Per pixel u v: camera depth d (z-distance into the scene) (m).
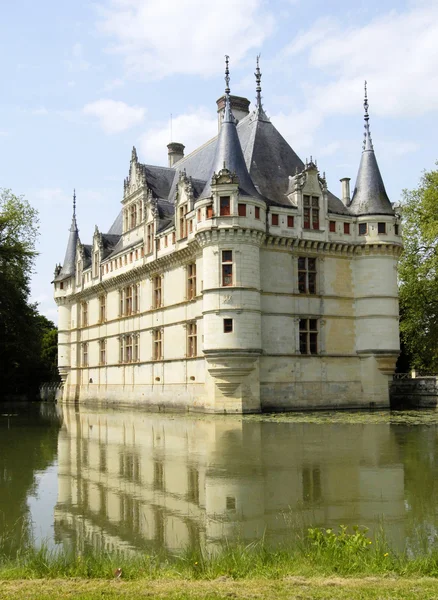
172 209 56.88
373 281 49.28
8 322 61.34
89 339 71.62
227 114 46.97
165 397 53.22
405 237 58.53
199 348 47.38
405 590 9.11
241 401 43.53
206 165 56.91
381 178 51.38
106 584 9.72
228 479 19.05
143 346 57.75
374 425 33.91
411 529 13.56
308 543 12.45
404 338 61.19
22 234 65.19
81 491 18.09
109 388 65.44
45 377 92.00
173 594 9.03
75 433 34.41
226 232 43.66
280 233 46.69
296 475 19.45
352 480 18.56
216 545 12.71
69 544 13.08
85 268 73.44
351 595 8.90
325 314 48.38
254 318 43.94
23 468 22.30
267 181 49.16
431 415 41.19
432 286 56.78
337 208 50.69
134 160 61.12
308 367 47.12
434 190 54.66
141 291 58.78
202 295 46.38
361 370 49.22
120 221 73.44
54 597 8.95
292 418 39.38
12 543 13.23
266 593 9.05
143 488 18.25
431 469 20.06
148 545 12.91
